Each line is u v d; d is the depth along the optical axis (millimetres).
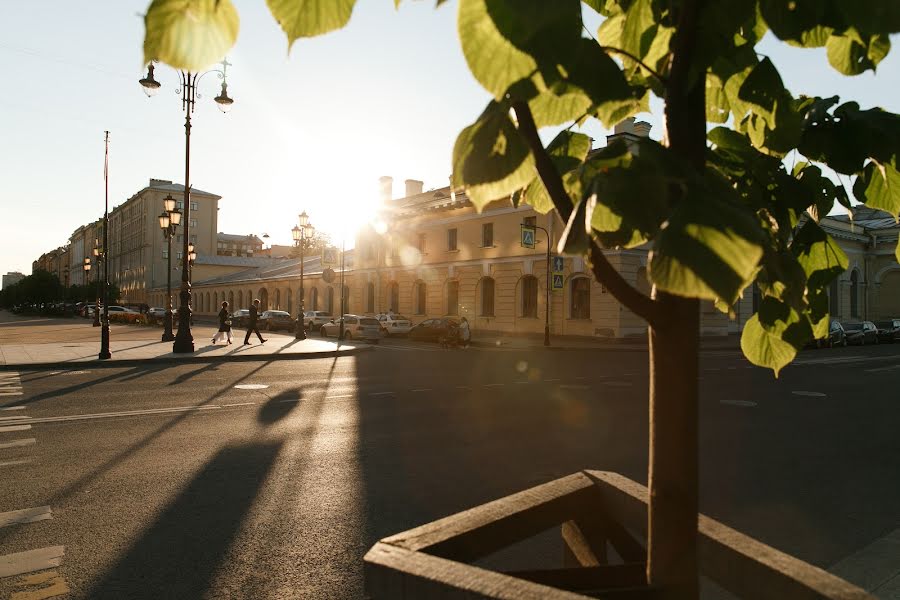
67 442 6781
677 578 1067
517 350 24734
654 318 1065
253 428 7707
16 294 106750
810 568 1209
